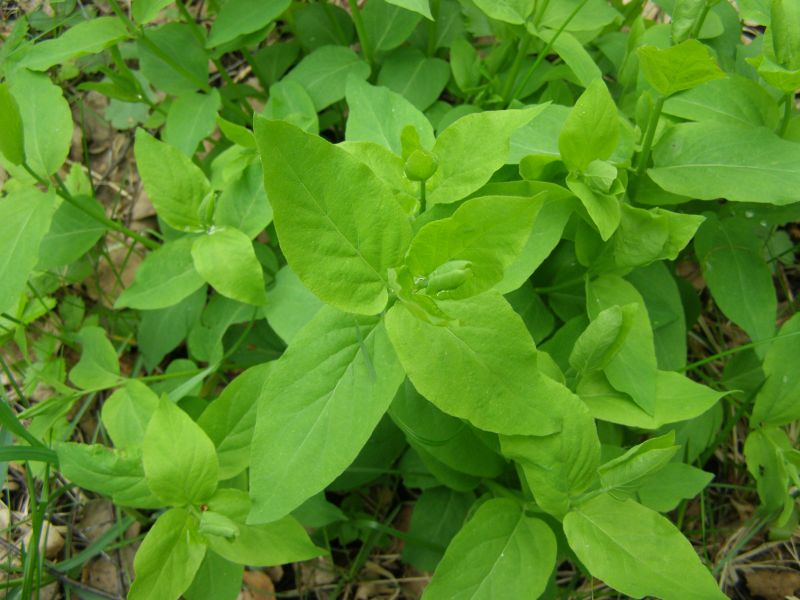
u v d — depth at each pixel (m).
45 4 0.44
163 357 0.42
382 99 0.33
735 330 0.43
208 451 0.28
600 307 0.32
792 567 0.38
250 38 0.42
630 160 0.33
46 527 0.38
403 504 0.41
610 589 0.36
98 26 0.38
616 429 0.35
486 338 0.26
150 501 0.29
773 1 0.31
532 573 0.28
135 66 0.51
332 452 0.26
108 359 0.38
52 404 0.37
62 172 0.50
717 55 0.39
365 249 0.24
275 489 0.25
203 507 0.30
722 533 0.39
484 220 0.23
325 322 0.27
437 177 0.29
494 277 0.24
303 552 0.30
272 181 0.22
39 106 0.35
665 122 0.35
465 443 0.32
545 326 0.34
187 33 0.43
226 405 0.30
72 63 0.48
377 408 0.26
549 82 0.40
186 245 0.36
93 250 0.45
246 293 0.32
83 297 0.47
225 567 0.31
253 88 0.48
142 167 0.33
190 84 0.43
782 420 0.34
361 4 0.51
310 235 0.23
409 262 0.24
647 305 0.34
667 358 0.34
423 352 0.25
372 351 0.27
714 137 0.32
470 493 0.36
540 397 0.26
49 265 0.39
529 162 0.31
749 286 0.35
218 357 0.37
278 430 0.26
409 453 0.37
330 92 0.41
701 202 0.38
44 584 0.37
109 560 0.39
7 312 0.41
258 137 0.22
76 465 0.29
